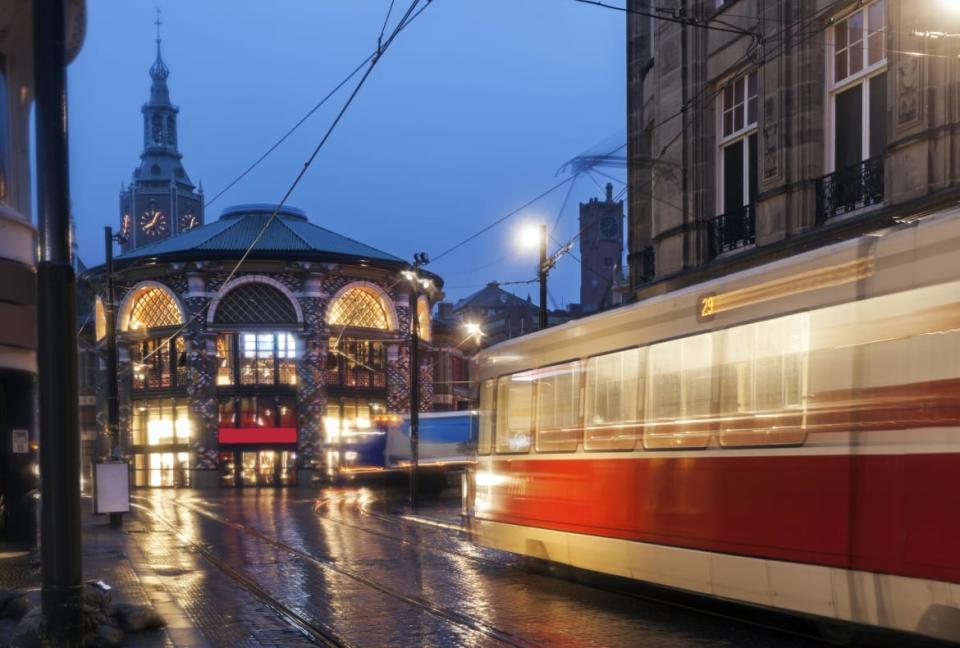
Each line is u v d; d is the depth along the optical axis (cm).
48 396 808
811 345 820
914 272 731
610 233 9606
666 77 2178
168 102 16700
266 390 5438
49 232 818
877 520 738
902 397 727
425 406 6031
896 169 1523
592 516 1138
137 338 5538
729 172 2027
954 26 1414
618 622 1005
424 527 2308
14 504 1644
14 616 991
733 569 891
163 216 16162
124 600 1174
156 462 5509
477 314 9819
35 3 829
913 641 828
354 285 5631
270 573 1459
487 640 927
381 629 995
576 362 1211
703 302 969
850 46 1695
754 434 877
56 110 826
